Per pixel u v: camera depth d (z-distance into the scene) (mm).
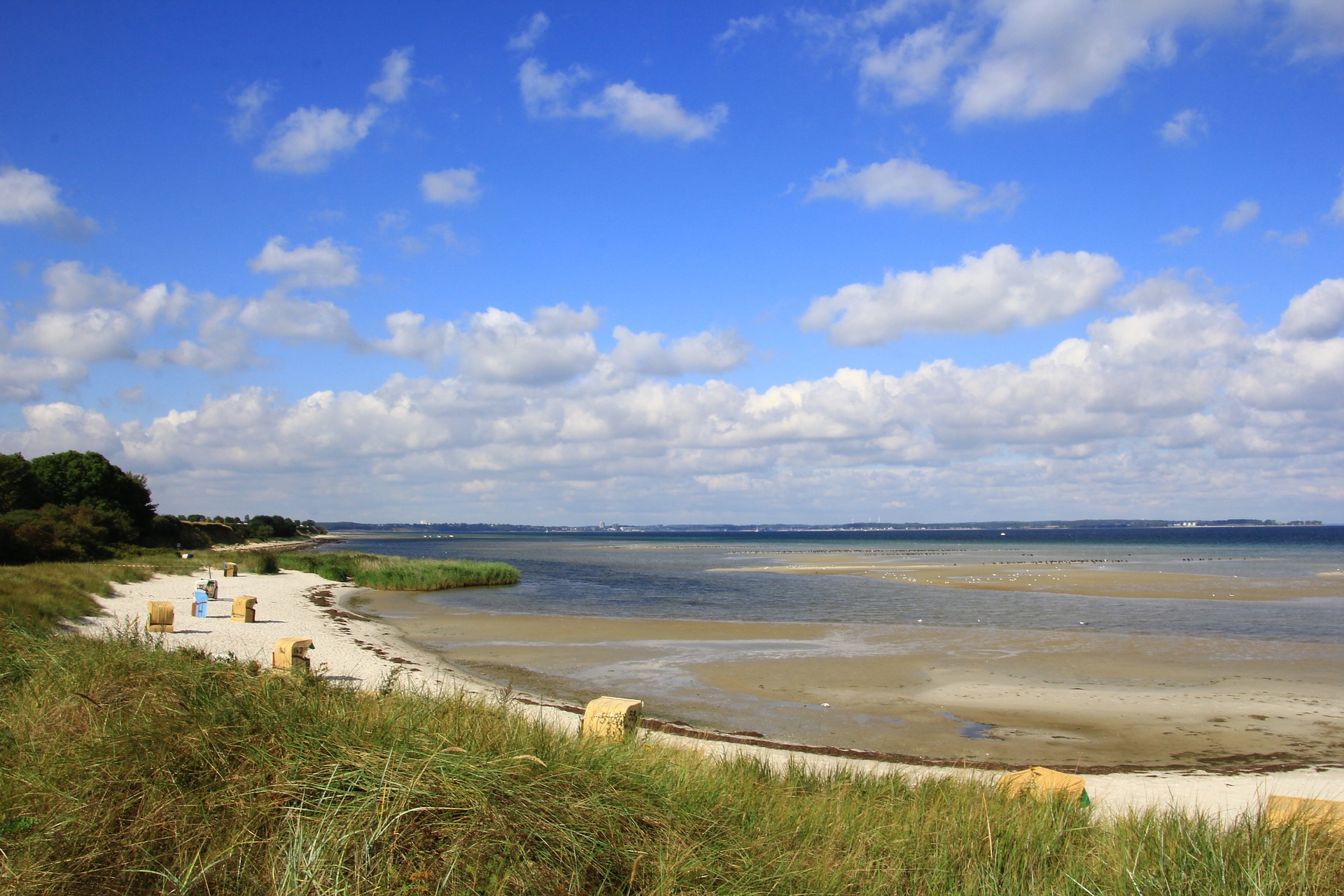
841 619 32094
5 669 8359
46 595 20750
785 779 9258
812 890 4977
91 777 5137
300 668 8164
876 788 8914
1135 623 30609
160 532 72500
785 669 20953
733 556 100812
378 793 4859
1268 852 5809
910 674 20391
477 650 23688
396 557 66688
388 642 24578
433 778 5055
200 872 4332
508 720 7758
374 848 4539
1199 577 55781
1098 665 21672
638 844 5059
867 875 5352
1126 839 6418
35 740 5820
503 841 4594
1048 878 5699
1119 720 16016
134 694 6613
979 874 5531
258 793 5039
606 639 26141
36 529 41312
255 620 26438
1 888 4129
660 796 5855
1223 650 24109
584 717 9531
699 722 15539
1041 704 17250
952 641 25781
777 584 50969
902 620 31812
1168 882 5375
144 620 22812
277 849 4551
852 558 93500
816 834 6129
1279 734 14992
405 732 6082
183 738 5586
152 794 4977
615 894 4609
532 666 21266
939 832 6340
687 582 53219
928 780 9109
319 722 6113
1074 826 7004
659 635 27141
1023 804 7645
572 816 5027
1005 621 31297
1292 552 103188
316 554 72875
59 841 4438
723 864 5090
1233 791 11172
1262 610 35250
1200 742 14477
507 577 51438
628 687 18719
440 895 4203
